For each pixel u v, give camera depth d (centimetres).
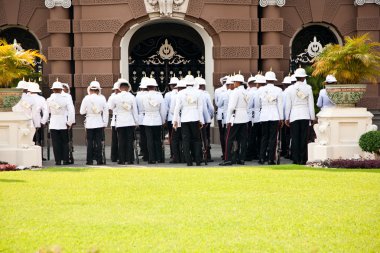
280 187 2252
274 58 4509
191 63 4762
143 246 1561
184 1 4381
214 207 1939
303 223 1748
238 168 2828
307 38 4728
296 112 3288
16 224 1759
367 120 3050
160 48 4753
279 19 4497
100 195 2136
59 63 4462
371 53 3234
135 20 4394
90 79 4397
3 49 3062
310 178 2447
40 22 4562
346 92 3036
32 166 3027
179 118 3294
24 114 3111
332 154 3038
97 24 4384
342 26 4647
